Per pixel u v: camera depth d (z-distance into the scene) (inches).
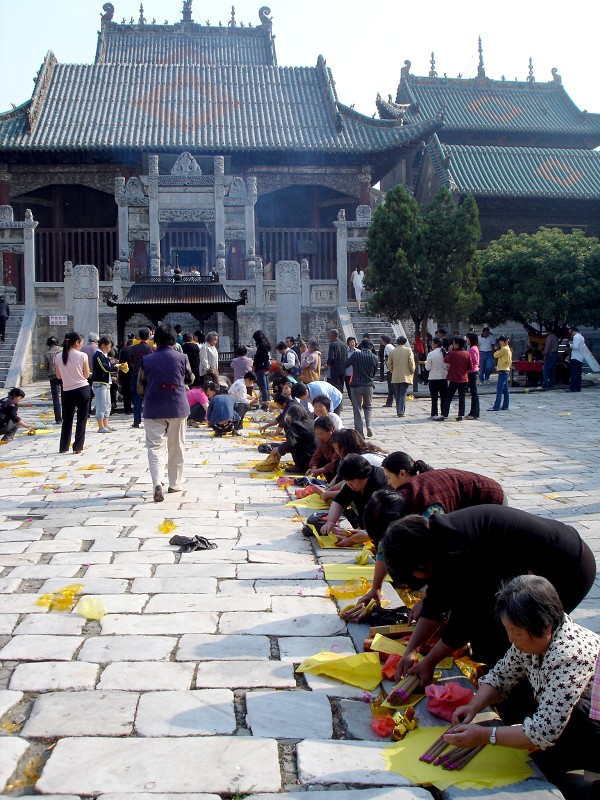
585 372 1315.2
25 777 155.3
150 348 673.0
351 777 157.3
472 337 773.9
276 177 1784.0
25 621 228.5
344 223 1346.0
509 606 156.1
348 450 324.5
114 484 419.8
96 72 1881.2
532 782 159.9
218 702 184.4
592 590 265.6
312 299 1344.7
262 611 239.9
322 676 199.2
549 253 1158.3
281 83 1915.6
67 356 522.9
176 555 291.7
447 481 227.6
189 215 1408.7
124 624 228.1
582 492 418.0
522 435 642.8
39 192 1758.1
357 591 254.5
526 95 2219.5
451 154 1776.6
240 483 424.5
